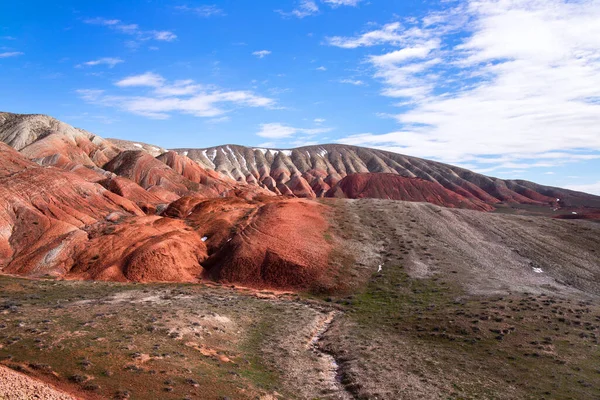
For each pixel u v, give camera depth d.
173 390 25.31
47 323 34.12
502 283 56.16
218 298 53.47
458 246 69.75
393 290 56.09
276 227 73.69
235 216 83.62
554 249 69.44
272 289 62.00
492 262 64.38
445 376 32.78
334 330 44.28
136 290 55.03
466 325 42.78
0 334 30.50
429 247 69.00
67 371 25.53
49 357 27.17
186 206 96.19
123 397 23.36
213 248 73.88
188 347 33.31
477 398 29.28
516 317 44.03
